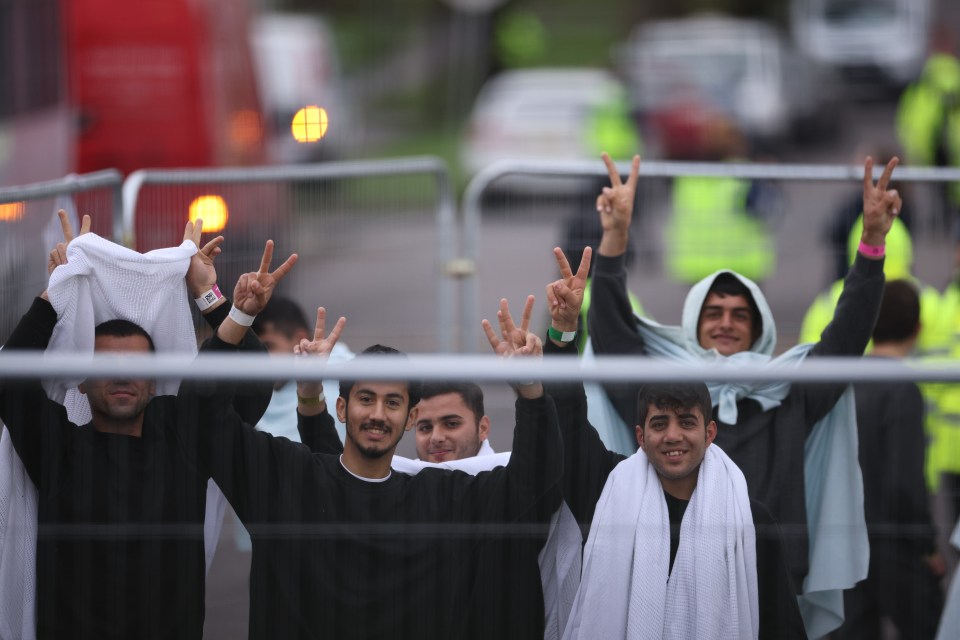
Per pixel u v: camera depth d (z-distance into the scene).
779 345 20.52
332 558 10.43
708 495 10.89
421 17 100.62
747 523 10.88
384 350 11.42
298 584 10.44
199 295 11.52
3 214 13.72
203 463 10.54
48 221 15.07
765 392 12.63
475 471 11.42
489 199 22.42
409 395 11.03
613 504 10.88
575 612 10.83
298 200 21.34
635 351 13.66
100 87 32.41
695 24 74.88
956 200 19.75
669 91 60.44
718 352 13.51
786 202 20.58
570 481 10.93
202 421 10.49
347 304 22.73
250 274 10.91
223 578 12.47
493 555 10.51
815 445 12.58
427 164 22.19
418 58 98.19
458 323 23.11
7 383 10.40
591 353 13.91
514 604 10.53
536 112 57.25
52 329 10.93
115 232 17.16
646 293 20.12
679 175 19.08
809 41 81.56
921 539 11.66
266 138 39.38
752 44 67.12
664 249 20.09
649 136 54.75
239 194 19.86
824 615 12.20
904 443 11.77
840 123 70.69
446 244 22.58
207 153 32.81
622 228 13.70
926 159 44.41
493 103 59.12
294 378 8.68
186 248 11.45
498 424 15.16
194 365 8.65
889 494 11.81
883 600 11.82
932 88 44.78
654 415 10.95
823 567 12.02
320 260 22.00
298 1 98.69
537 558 10.57
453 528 10.48
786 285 20.75
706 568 10.70
